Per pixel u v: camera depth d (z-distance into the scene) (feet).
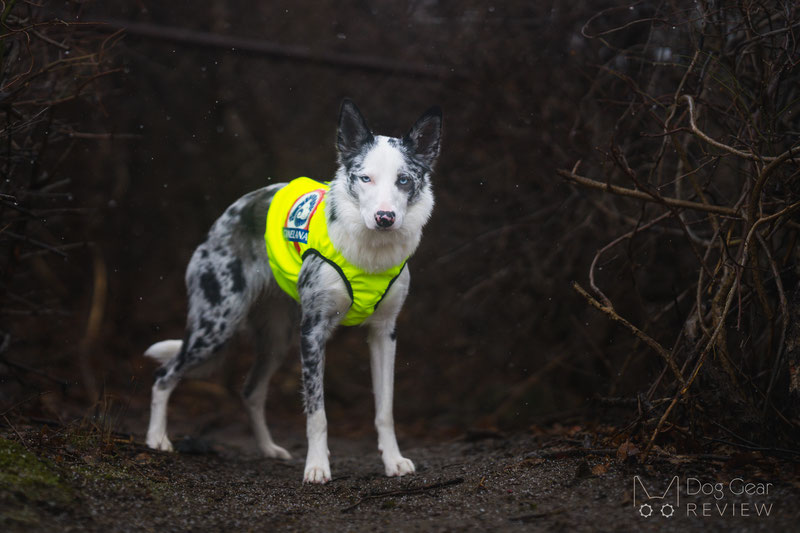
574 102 21.13
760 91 13.66
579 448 13.10
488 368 25.57
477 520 10.27
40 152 15.90
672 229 17.63
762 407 13.03
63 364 24.59
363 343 30.68
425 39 28.14
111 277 30.19
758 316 14.12
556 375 22.66
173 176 33.42
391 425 14.60
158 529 9.88
